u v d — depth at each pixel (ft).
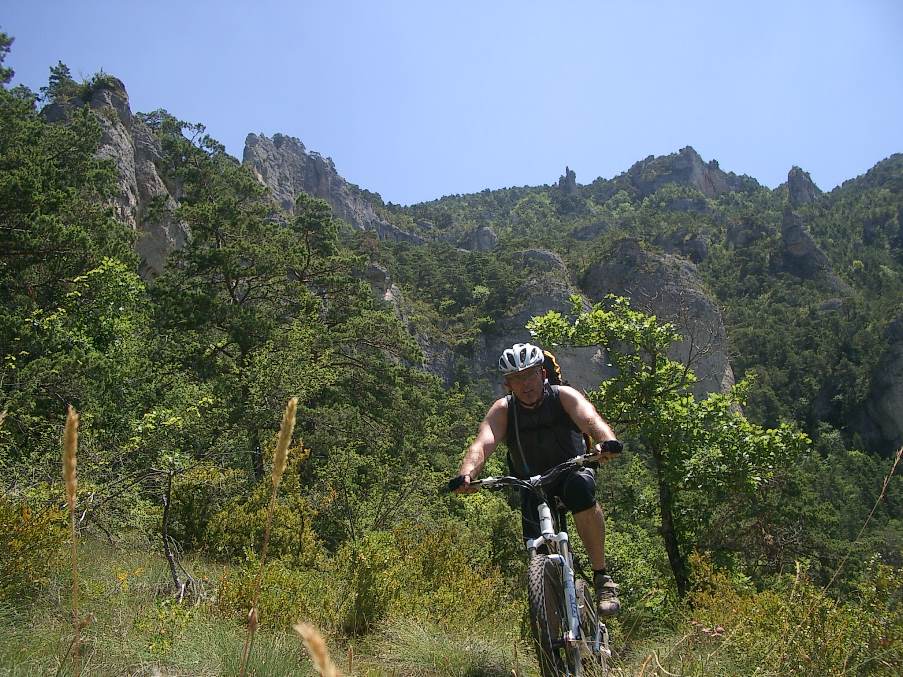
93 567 21.01
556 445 14.40
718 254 450.30
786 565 43.73
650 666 12.25
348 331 99.91
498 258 402.72
